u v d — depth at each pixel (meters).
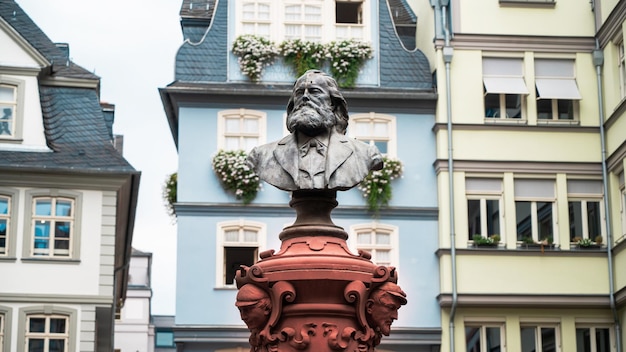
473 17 29.89
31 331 28.02
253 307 9.94
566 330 28.64
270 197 28.92
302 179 10.37
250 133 29.27
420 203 29.31
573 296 28.56
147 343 50.44
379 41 30.25
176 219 28.89
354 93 29.48
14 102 29.61
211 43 29.75
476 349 28.45
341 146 10.56
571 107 29.89
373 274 10.01
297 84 10.78
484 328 28.56
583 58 29.91
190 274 28.44
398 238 29.05
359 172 10.44
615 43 29.19
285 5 30.19
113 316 29.86
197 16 31.56
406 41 32.69
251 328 10.06
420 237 29.09
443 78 29.64
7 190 28.55
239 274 10.14
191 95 29.19
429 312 28.67
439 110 29.48
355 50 29.80
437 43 29.73
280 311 9.89
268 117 29.36
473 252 28.67
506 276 28.62
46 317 28.14
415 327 28.52
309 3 30.22
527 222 29.16
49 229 28.62
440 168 29.17
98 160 29.17
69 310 28.19
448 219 28.89
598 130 29.58
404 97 29.56
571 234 29.27
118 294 36.41
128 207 30.66
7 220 28.47
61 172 28.78
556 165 29.33
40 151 29.27
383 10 30.50
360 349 9.88
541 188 29.36
